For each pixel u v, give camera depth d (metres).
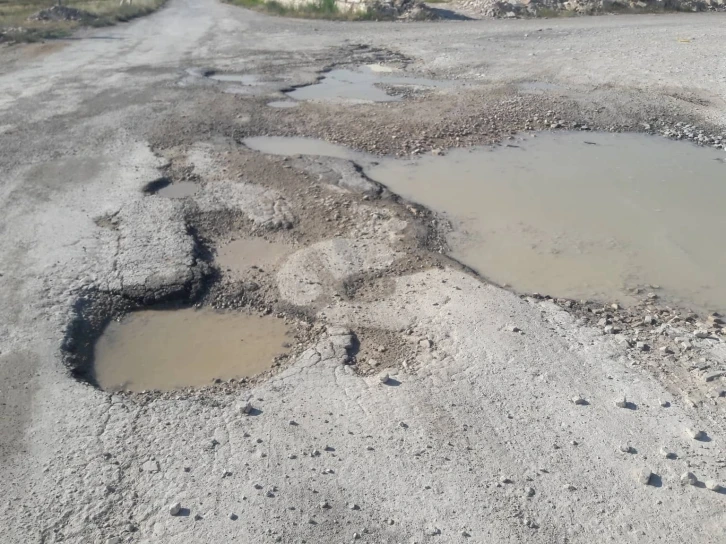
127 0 29.70
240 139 10.66
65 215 7.84
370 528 3.99
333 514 4.08
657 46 16.64
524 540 3.92
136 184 8.71
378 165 9.60
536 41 18.23
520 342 5.63
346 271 6.77
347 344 5.68
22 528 3.98
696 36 17.86
